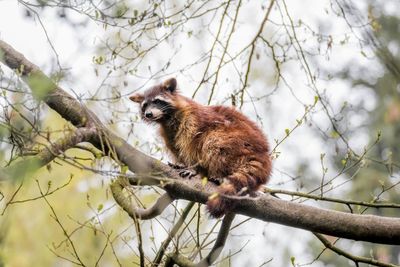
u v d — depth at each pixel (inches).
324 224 398.9
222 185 402.0
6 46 399.5
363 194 967.6
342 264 1003.3
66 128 355.9
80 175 773.9
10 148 347.3
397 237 393.7
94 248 752.3
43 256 767.7
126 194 445.7
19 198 751.7
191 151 459.2
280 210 401.4
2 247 479.5
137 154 396.8
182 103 482.0
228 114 465.1
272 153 445.7
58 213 773.9
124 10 453.4
